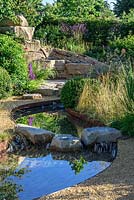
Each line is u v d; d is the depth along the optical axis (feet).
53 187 15.28
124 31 52.54
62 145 19.89
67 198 13.09
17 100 32.35
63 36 52.85
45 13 57.26
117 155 17.94
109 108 25.05
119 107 24.73
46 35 52.75
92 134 20.43
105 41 53.01
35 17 53.88
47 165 17.90
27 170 17.24
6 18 45.75
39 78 39.40
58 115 29.66
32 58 43.83
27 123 26.63
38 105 31.42
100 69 36.94
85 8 72.69
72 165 17.89
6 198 14.23
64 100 29.43
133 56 42.19
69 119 28.04
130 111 23.93
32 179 16.12
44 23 55.93
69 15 69.87
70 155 19.44
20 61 35.42
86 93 27.71
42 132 21.09
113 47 46.68
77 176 16.40
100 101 25.96
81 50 49.57
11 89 33.35
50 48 47.96
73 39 52.49
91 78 30.76
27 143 20.99
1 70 32.35
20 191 14.85
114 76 28.12
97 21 53.47
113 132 20.84
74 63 43.47
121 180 14.65
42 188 15.17
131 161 16.94
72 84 29.19
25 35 46.70
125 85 25.63
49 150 20.21
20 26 46.62
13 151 20.03
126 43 46.26
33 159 18.84
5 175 16.62
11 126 23.47
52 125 26.05
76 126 25.77
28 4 53.26
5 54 34.71
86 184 14.34
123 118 22.93
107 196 13.17
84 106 27.48
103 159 18.78
